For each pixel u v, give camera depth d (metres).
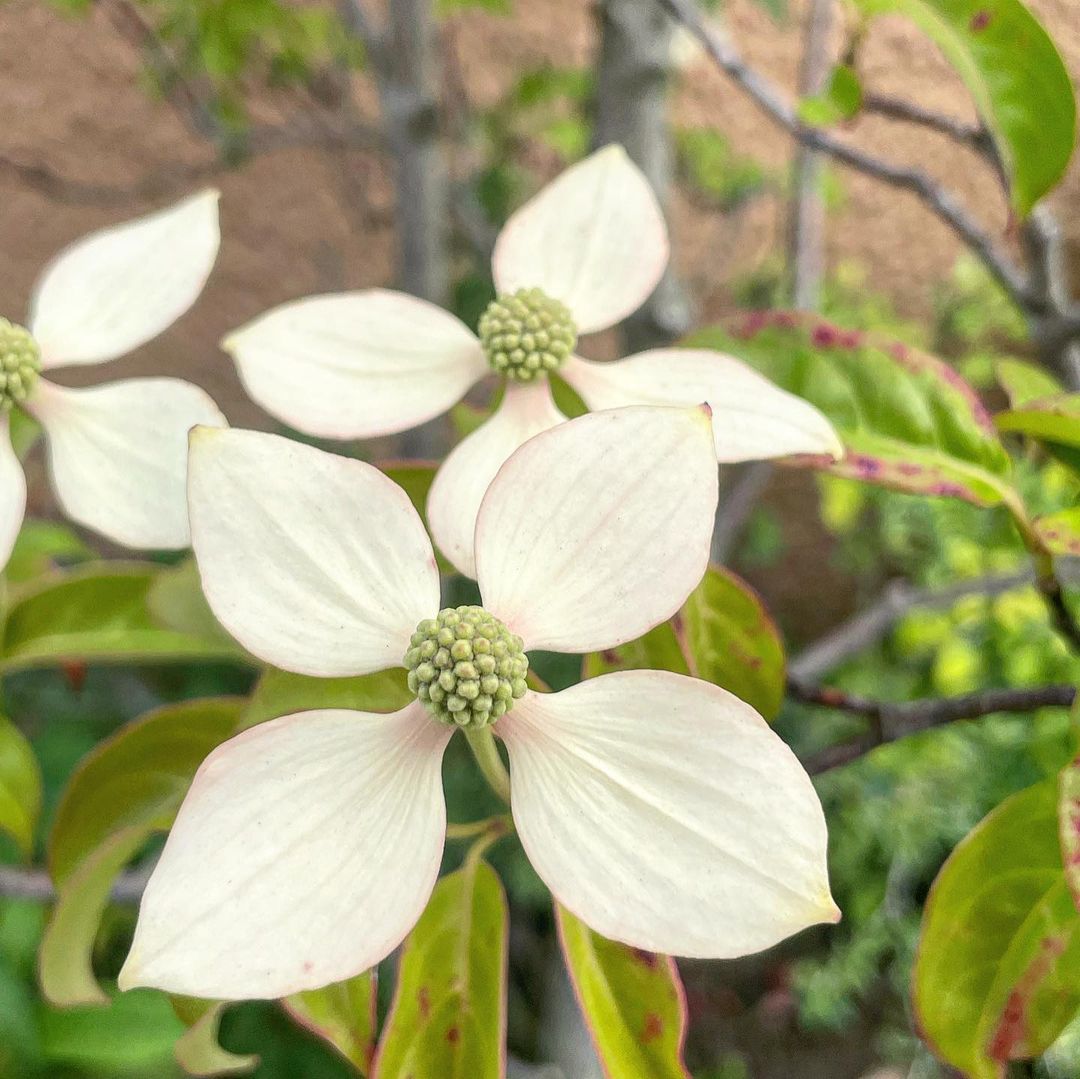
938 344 0.52
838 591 0.59
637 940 0.09
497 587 0.10
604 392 0.13
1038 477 0.30
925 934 0.12
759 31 0.42
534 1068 0.26
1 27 0.48
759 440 0.12
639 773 0.09
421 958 0.12
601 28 0.25
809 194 0.29
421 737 0.10
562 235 0.14
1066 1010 0.12
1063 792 0.11
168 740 0.14
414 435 0.33
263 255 0.54
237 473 0.10
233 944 0.09
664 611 0.10
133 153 0.51
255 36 0.35
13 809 0.16
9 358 0.14
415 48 0.29
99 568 0.16
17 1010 0.33
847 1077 0.54
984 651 0.43
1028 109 0.13
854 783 0.46
